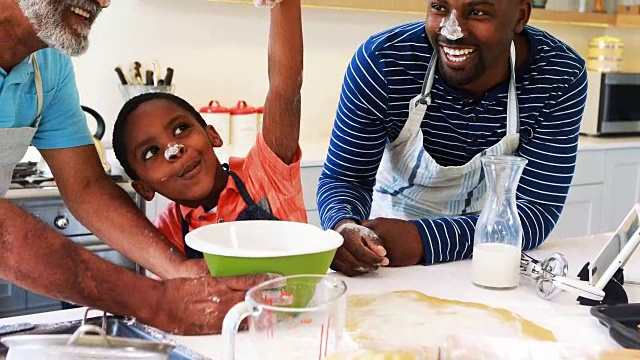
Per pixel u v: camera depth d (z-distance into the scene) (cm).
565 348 90
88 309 100
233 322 82
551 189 161
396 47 157
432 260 142
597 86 339
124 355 77
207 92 305
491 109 159
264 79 316
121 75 282
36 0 111
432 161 164
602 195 331
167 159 140
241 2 296
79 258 100
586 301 120
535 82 157
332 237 107
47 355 79
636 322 108
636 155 337
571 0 377
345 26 328
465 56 147
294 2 130
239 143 296
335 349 85
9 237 98
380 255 131
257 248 112
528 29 161
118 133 143
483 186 172
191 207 146
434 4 147
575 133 162
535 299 123
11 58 121
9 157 129
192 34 298
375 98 157
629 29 393
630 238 118
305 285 88
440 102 159
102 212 132
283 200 144
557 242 161
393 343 94
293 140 142
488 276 127
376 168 167
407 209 180
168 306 101
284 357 83
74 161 135
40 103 129
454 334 97
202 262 121
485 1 142
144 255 126
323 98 329
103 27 282
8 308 217
